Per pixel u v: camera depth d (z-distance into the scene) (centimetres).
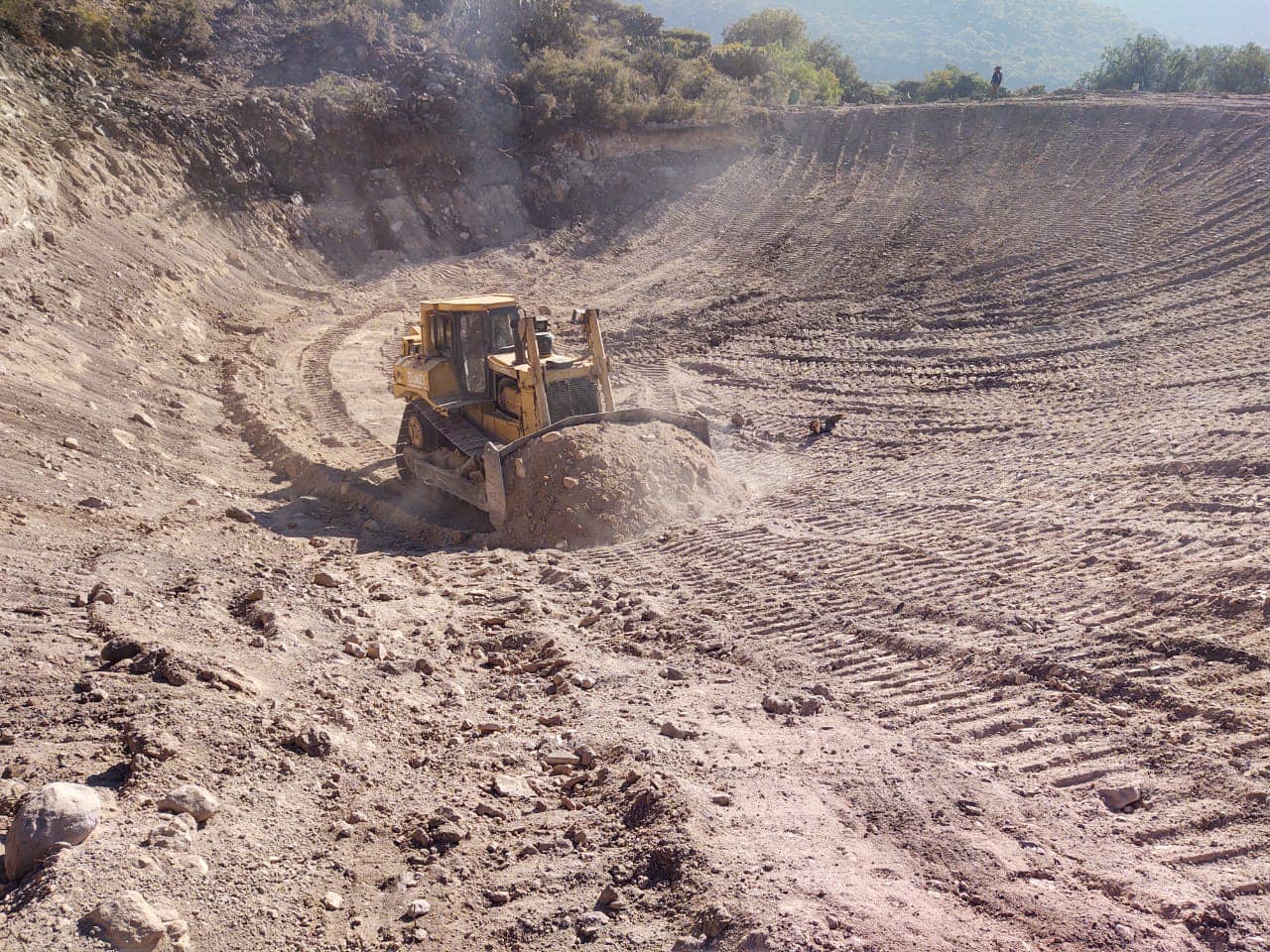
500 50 3488
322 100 2788
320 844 438
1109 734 534
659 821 448
